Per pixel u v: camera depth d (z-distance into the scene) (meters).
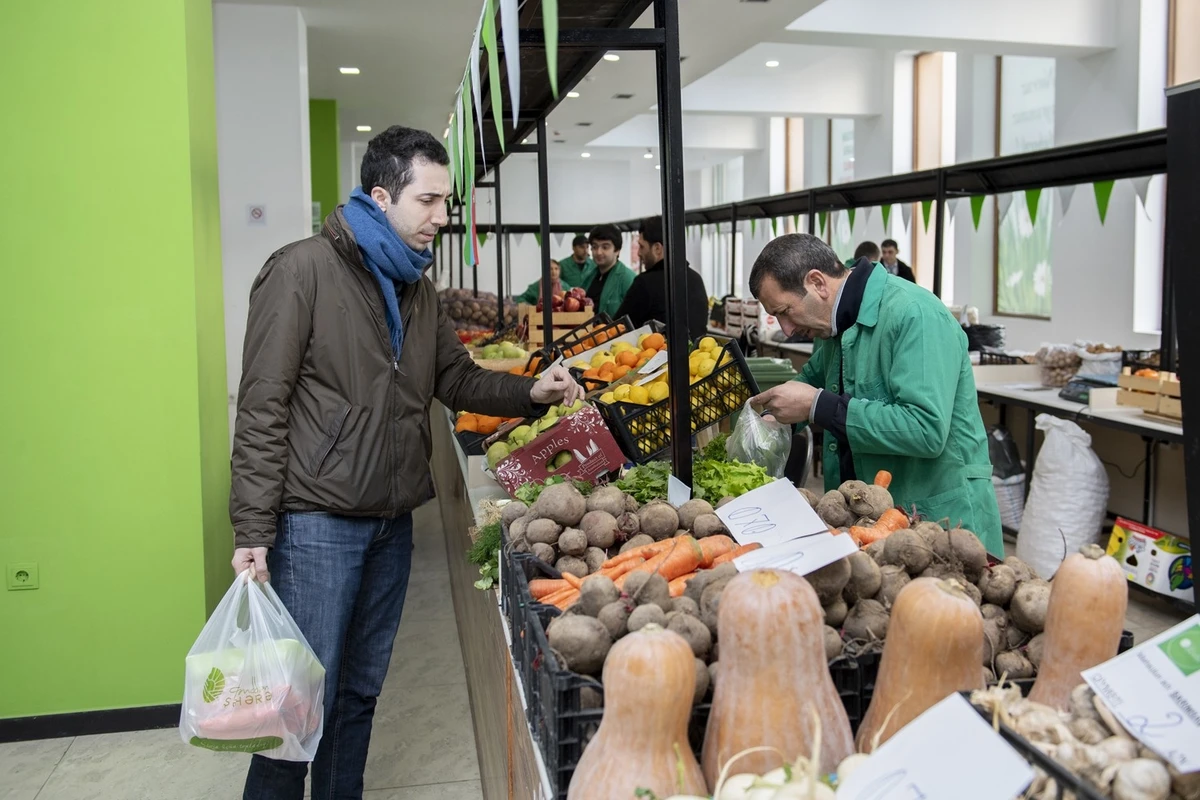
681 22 6.90
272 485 2.11
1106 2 8.02
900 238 12.27
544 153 4.02
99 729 3.22
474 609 2.94
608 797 1.08
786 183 16.97
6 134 2.99
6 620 3.15
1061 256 8.84
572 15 2.27
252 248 5.79
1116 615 1.17
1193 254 2.57
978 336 7.11
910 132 12.23
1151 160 4.54
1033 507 4.59
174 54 3.07
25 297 3.05
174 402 3.17
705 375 2.53
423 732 3.27
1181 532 4.65
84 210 3.06
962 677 1.15
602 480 2.40
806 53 11.24
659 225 5.23
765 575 1.17
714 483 2.12
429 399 2.42
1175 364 4.56
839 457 2.64
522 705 1.61
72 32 3.01
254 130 5.75
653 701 1.09
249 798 2.23
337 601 2.23
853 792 0.94
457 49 7.12
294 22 5.76
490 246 20.61
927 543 1.52
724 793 1.02
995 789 0.86
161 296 3.13
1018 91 10.02
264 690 1.93
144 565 3.20
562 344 3.80
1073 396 4.85
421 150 2.15
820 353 2.71
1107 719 1.06
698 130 17.12
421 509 6.51
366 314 2.21
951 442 2.34
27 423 3.10
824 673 1.16
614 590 1.41
